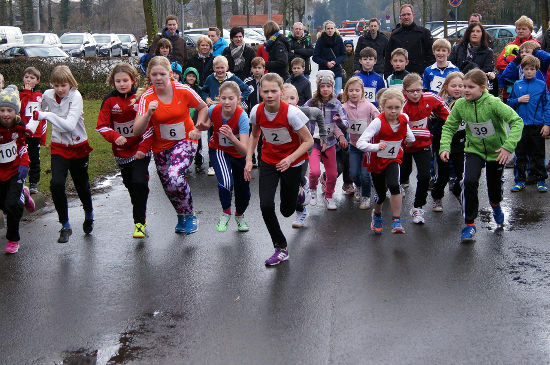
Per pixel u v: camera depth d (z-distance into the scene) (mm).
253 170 10531
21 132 6281
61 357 4266
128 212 8047
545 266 5754
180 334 4555
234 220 7621
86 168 6957
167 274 5789
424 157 7230
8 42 31719
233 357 4191
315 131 7672
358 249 6395
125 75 6699
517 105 8656
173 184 6641
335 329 4562
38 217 7859
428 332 4480
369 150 6461
